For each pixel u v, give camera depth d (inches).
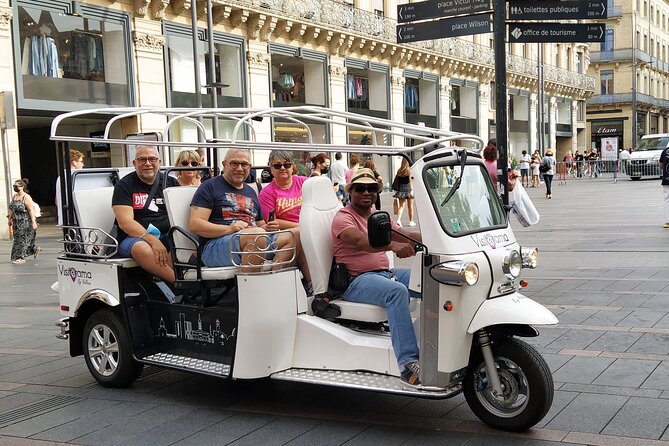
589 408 192.4
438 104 1414.9
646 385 208.4
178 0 861.2
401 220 657.0
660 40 2992.1
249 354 197.3
